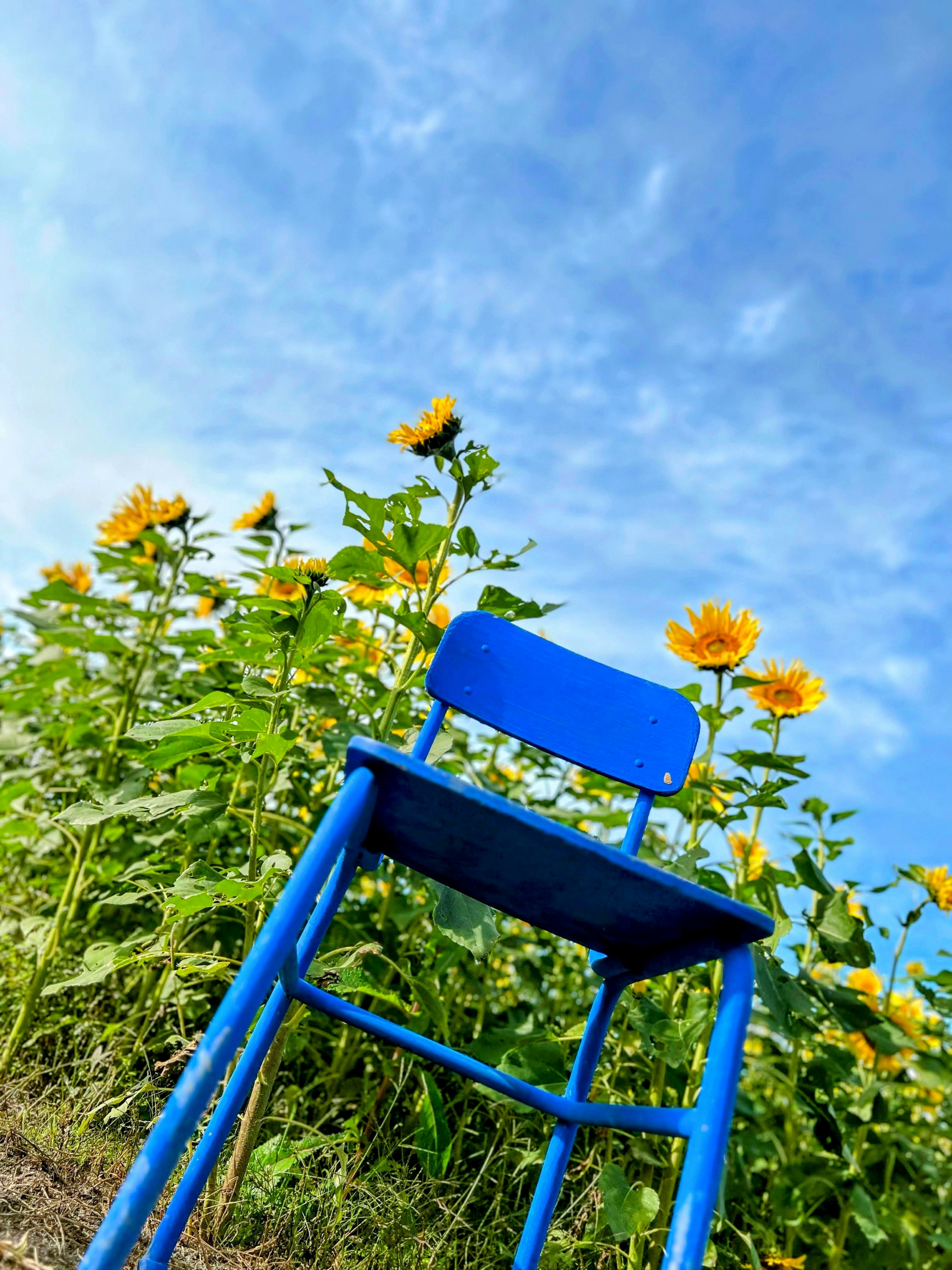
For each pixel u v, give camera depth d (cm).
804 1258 220
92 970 183
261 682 174
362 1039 237
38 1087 203
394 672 246
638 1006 188
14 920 270
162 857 229
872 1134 273
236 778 214
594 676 148
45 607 322
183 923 183
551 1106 124
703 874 218
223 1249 144
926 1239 257
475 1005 284
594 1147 211
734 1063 94
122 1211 77
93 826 245
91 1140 161
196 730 169
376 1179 182
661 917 104
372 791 96
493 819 93
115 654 293
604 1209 167
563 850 94
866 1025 212
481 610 169
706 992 211
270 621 181
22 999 242
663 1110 105
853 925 207
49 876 307
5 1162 144
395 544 175
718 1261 216
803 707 234
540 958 286
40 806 287
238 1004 84
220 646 258
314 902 89
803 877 214
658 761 143
